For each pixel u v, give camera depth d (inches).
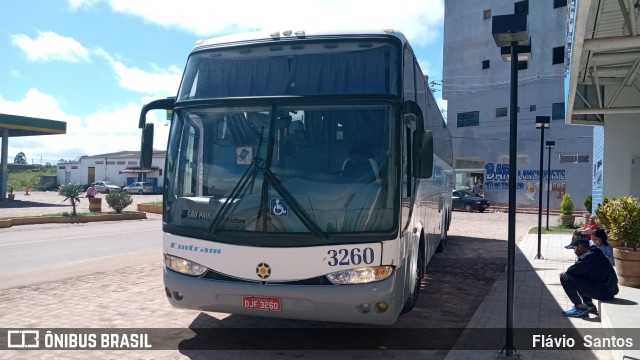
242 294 215.3
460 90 1675.7
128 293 343.6
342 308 208.8
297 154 219.1
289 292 209.8
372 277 208.4
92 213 1035.9
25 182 3083.2
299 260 210.5
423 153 224.1
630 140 625.3
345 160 216.2
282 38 239.1
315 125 220.5
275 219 214.4
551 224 997.8
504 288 378.0
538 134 1499.8
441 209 505.7
